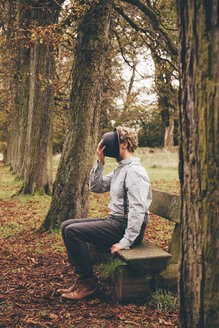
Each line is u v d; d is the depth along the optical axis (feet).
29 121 36.32
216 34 4.92
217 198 5.10
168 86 32.96
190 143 5.41
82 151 18.17
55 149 113.70
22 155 50.24
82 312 9.18
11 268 13.32
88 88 17.87
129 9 27.96
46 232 18.70
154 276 9.69
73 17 18.19
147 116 47.42
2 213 26.35
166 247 16.30
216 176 5.07
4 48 46.85
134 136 10.14
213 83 4.99
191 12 5.22
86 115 18.02
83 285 10.05
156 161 73.20
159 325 8.29
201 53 5.11
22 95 48.60
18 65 51.57
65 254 15.10
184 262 5.69
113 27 31.73
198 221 5.37
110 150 10.16
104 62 18.21
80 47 17.89
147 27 29.19
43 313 9.14
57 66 42.09
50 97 34.35
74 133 18.28
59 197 18.84
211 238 5.20
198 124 5.23
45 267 13.42
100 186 11.14
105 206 29.07
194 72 5.25
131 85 45.55
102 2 17.38
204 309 5.39
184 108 5.49
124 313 8.98
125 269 9.59
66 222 10.31
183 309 5.78
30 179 35.40
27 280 11.89
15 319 8.86
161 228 20.40
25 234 19.30
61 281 11.80
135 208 9.32
